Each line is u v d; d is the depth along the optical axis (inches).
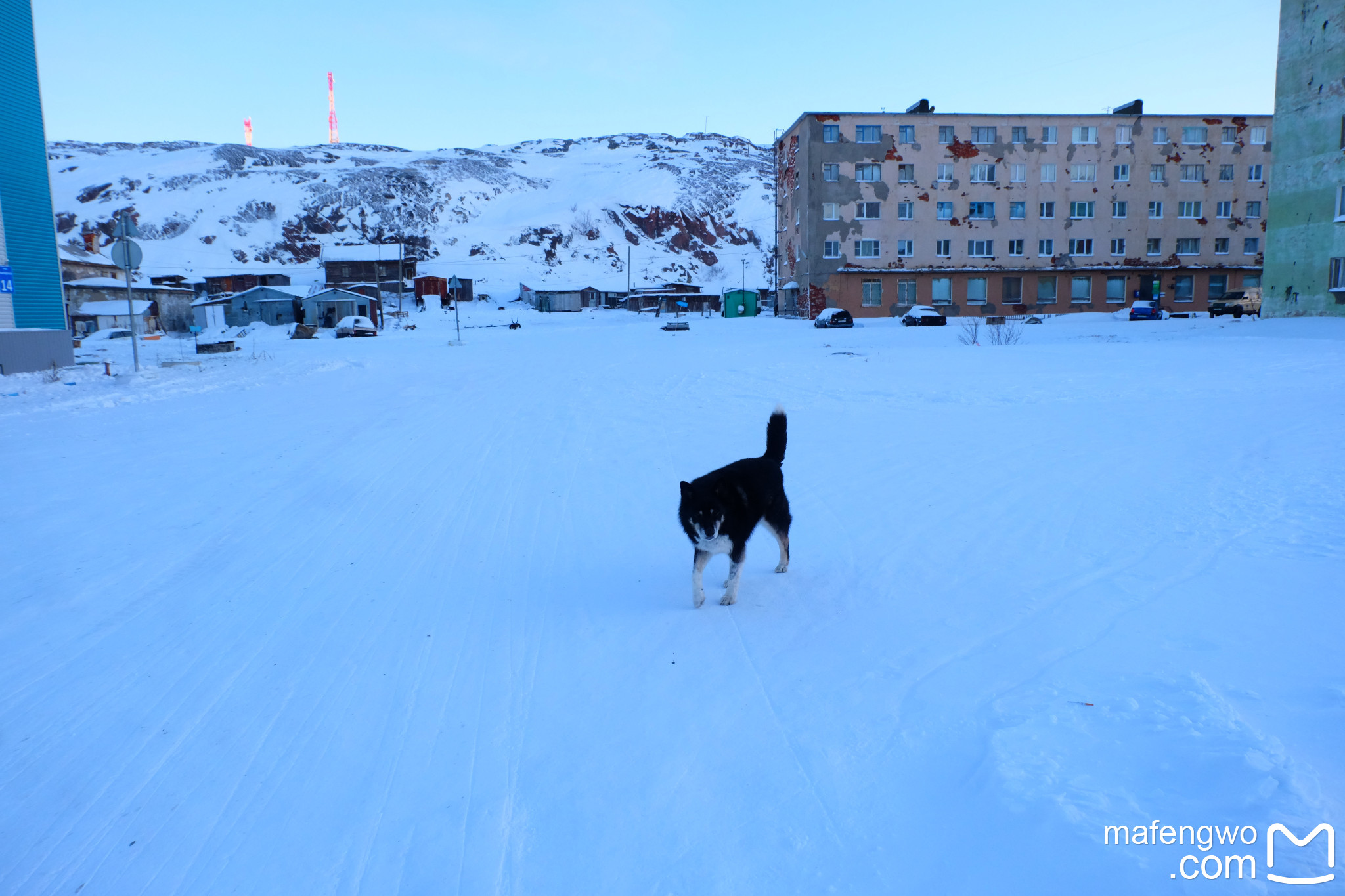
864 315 2244.1
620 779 120.2
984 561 209.8
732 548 188.1
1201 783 103.7
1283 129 1369.3
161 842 111.0
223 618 187.9
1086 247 2241.6
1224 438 350.9
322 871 103.6
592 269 6082.7
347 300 2851.9
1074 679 139.6
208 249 5880.9
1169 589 181.6
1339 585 178.5
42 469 344.2
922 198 2209.6
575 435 426.6
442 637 176.6
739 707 140.1
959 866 95.1
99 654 169.6
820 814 108.7
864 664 153.9
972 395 525.3
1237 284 2281.0
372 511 281.3
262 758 130.6
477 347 1433.3
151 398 601.3
